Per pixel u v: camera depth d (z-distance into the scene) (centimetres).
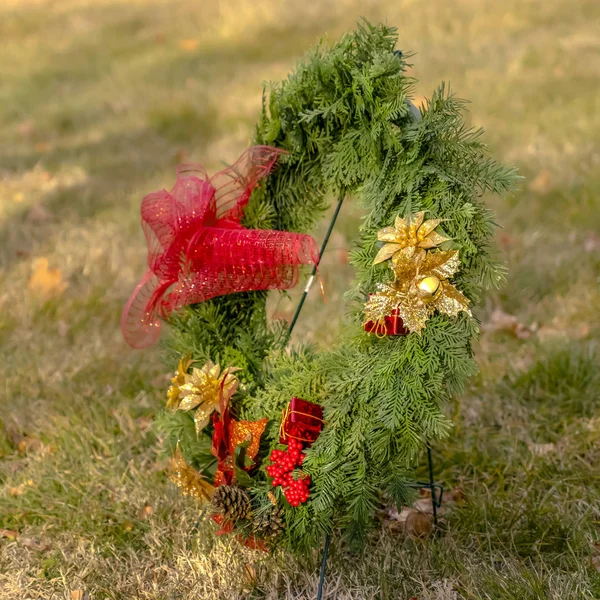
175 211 187
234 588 202
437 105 174
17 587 207
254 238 185
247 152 194
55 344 330
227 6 958
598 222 401
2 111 670
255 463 188
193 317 203
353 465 178
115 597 202
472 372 173
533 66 653
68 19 1024
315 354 203
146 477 244
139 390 297
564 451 248
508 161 473
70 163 540
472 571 199
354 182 189
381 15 833
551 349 296
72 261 400
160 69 745
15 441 271
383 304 169
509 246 383
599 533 213
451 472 243
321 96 185
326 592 198
